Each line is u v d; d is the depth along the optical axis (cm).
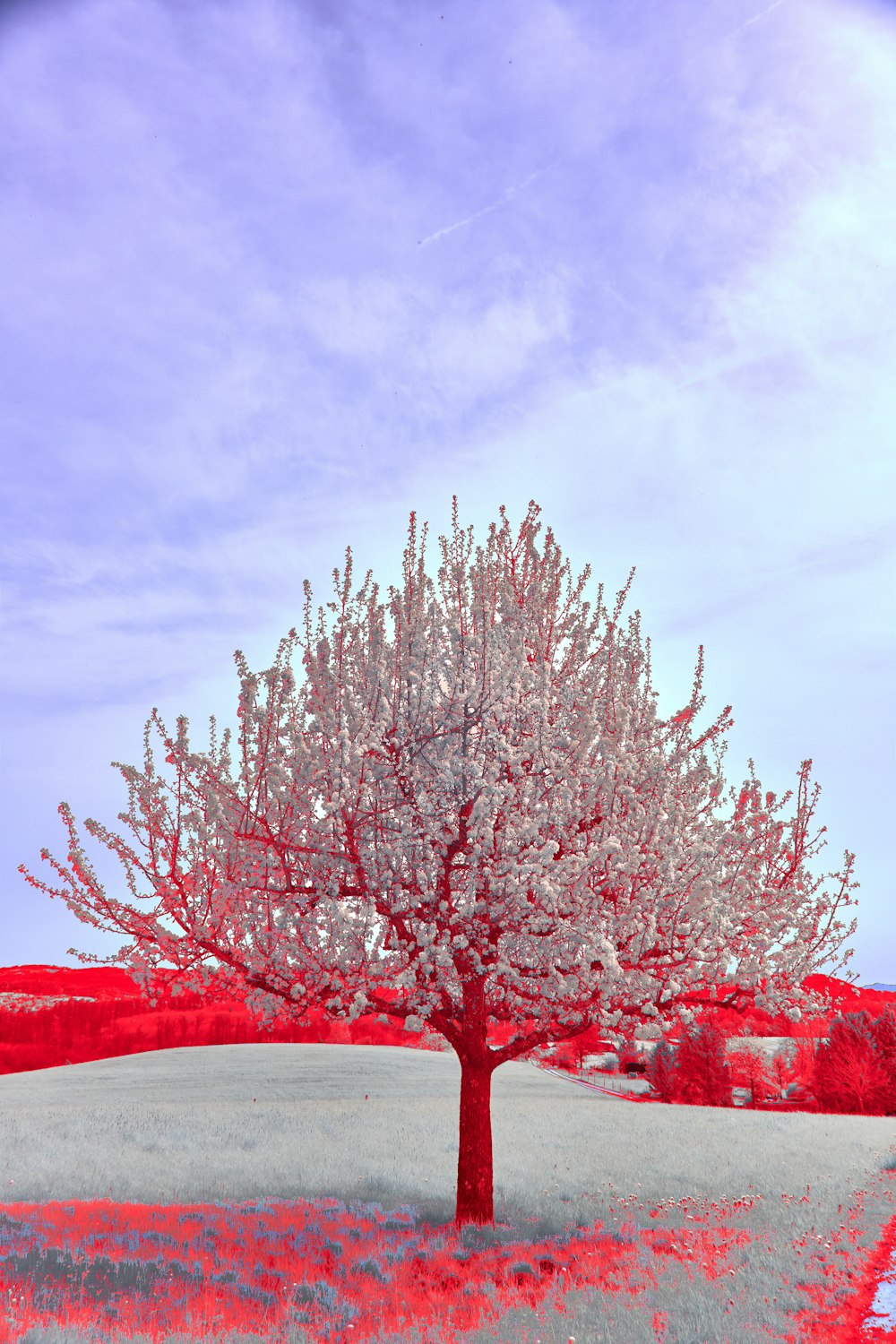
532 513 1616
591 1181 1944
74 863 1265
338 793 1306
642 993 1326
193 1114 3055
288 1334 843
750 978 1354
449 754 1393
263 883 1351
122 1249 1139
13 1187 1891
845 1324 838
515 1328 866
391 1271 1098
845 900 1453
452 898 1374
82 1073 4422
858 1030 4112
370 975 1392
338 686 1395
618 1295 970
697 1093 4584
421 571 1508
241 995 1411
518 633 1423
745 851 1472
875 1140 2572
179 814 1312
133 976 1310
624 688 1536
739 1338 799
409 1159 2281
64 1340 758
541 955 1330
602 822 1414
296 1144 2505
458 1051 1477
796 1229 1304
